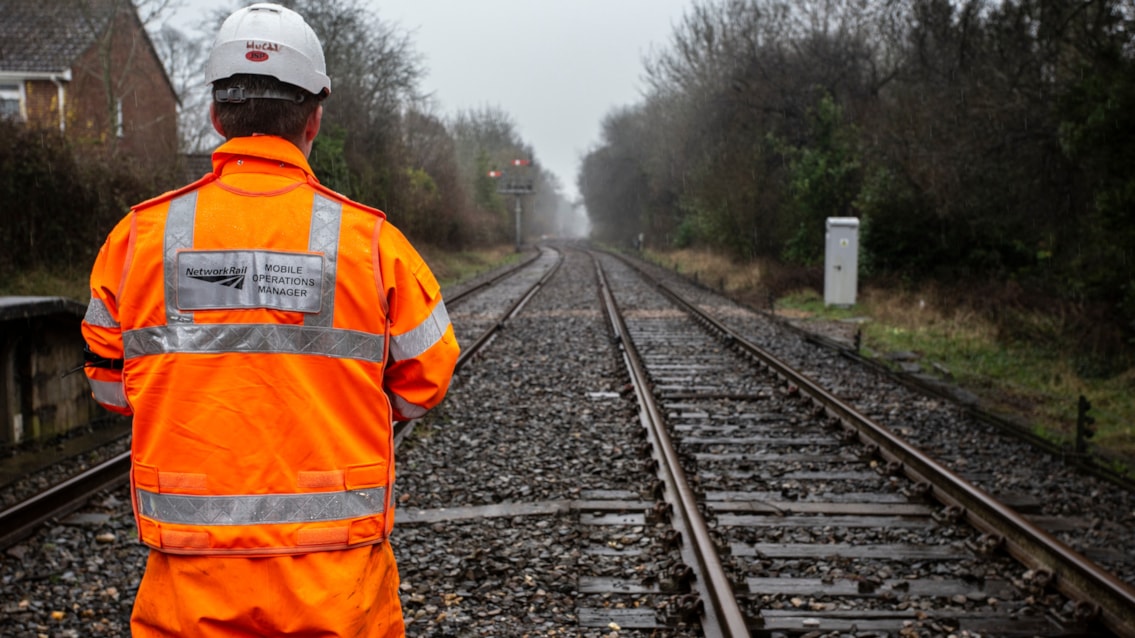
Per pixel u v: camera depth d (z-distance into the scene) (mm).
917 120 19781
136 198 16031
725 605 3887
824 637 3906
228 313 1801
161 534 1790
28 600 4227
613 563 4750
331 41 27828
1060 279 16062
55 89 25641
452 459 7000
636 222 74875
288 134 1975
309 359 1822
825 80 30703
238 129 1945
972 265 20891
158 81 30328
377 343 1888
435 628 3980
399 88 31000
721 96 35219
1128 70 11516
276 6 2012
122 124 23734
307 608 1763
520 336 15258
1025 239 20000
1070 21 14352
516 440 7664
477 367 11695
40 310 7066
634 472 6613
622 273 38531
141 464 1829
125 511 5570
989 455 7488
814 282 24562
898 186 21469
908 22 22188
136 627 1843
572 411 8875
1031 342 13766
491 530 5312
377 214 1951
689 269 37406
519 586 4461
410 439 7520
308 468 1801
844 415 8305
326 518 1810
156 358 1807
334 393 1844
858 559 4879
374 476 1885
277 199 1885
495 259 50188
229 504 1771
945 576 4672
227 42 1945
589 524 5418
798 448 7543
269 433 1785
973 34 19094
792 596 4363
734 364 12227
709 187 34719
